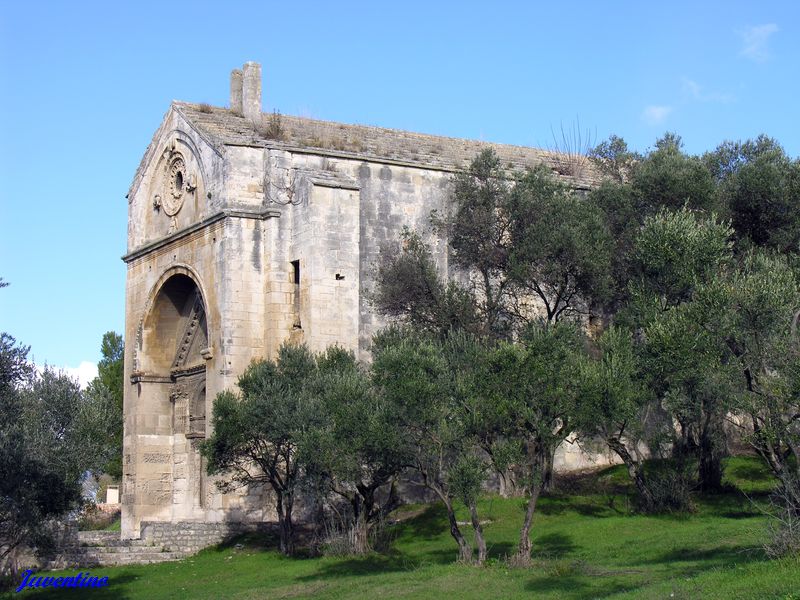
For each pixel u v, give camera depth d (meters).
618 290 40.56
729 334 27.58
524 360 28.08
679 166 43.09
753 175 41.62
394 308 40.56
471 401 28.22
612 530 32.72
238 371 40.94
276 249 41.62
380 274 41.59
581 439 31.58
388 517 38.53
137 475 47.16
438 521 37.22
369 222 43.00
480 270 41.59
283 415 34.06
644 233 33.69
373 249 42.84
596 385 28.62
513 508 37.75
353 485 35.47
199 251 43.69
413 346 30.41
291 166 42.47
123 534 47.16
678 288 33.19
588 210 40.34
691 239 32.28
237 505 40.06
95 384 35.25
